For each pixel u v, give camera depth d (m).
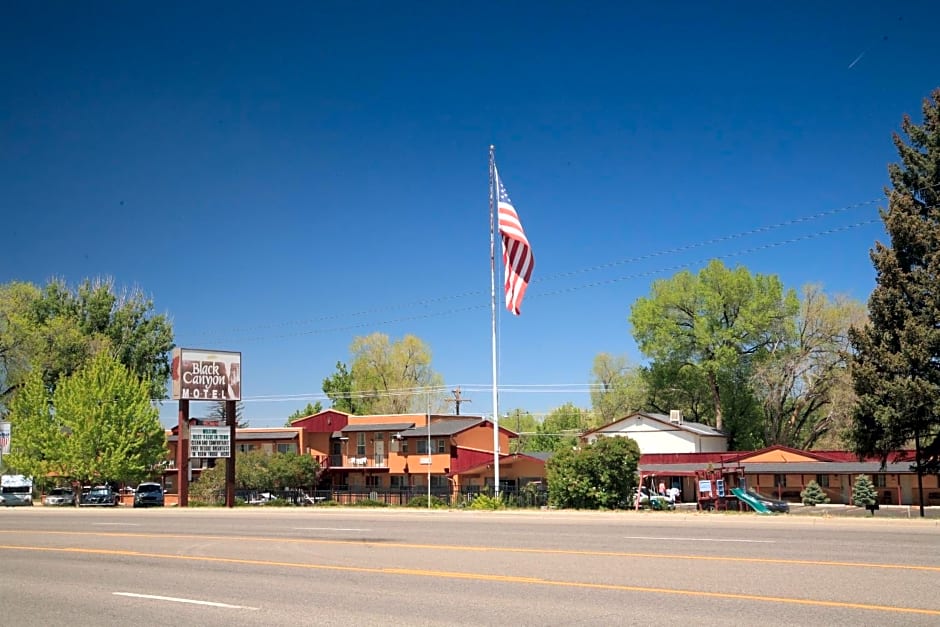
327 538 21.23
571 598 11.63
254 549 18.94
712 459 62.88
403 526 24.94
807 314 67.00
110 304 74.81
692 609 10.62
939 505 54.59
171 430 80.25
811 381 66.44
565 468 38.41
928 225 35.88
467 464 64.50
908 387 34.19
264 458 65.50
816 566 14.02
